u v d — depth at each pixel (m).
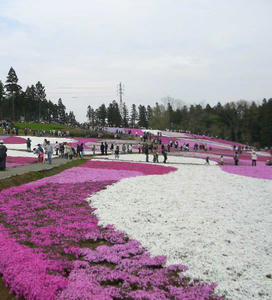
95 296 5.85
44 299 5.65
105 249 8.41
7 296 6.13
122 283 6.77
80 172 24.34
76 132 78.38
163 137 84.44
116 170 26.61
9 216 11.25
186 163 37.94
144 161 38.19
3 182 16.56
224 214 12.47
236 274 7.10
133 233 9.89
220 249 8.59
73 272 6.97
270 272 7.20
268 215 12.44
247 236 9.78
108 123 152.88
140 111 172.12
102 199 14.77
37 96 126.75
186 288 6.40
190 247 8.67
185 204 14.09
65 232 9.73
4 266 6.96
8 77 104.44
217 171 28.89
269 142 114.88
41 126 88.75
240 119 137.38
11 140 53.81
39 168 23.64
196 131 137.00
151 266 7.60
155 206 13.55
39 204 13.27
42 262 7.13
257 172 28.75
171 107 164.50
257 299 6.04
